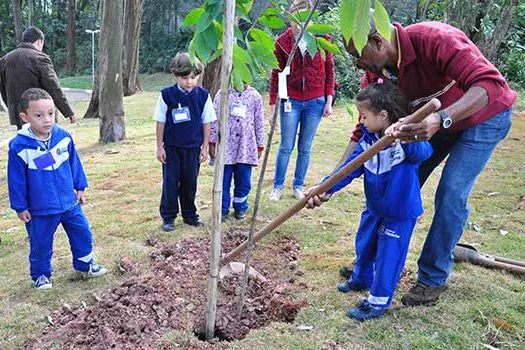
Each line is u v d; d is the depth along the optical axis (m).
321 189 2.44
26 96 2.90
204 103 3.96
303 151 4.61
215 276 2.42
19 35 26.75
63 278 3.25
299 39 2.13
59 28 32.56
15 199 2.95
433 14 9.23
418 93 2.63
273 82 4.38
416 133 2.12
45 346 2.52
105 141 7.89
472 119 2.52
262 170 2.43
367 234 2.77
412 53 2.46
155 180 5.52
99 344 2.47
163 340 2.47
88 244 3.19
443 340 2.46
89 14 31.77
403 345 2.43
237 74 2.04
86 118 11.91
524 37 13.12
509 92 2.56
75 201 3.14
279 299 2.82
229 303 2.83
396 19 9.79
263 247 3.65
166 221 4.03
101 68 7.78
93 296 2.99
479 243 3.64
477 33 10.53
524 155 6.26
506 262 3.22
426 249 2.72
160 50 25.73
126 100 15.09
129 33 16.30
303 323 2.63
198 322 2.66
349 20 1.41
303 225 4.02
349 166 2.32
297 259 3.43
